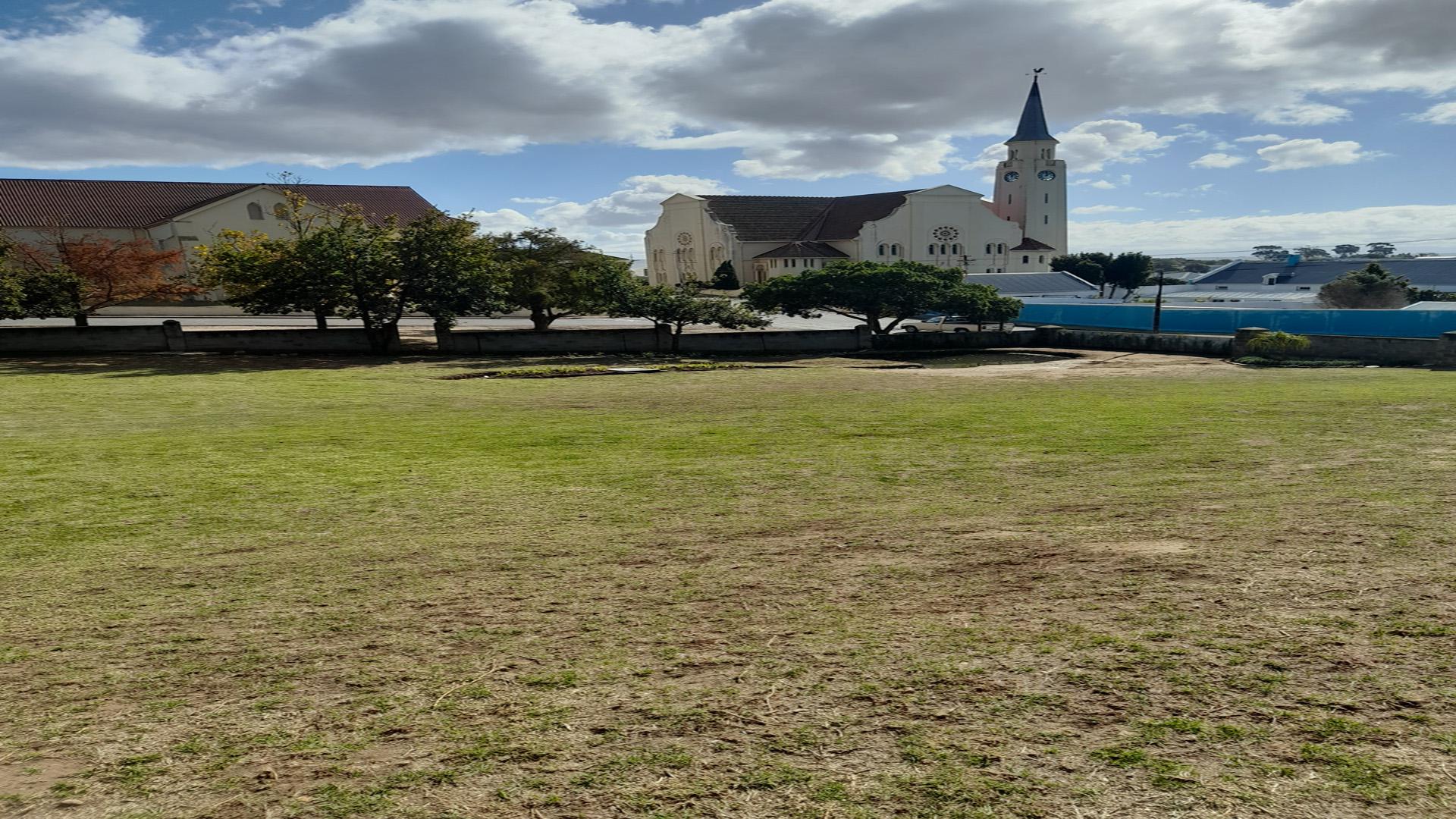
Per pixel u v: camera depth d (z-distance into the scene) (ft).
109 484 25.90
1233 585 11.25
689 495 23.47
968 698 8.11
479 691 9.02
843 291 130.41
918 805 6.25
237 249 108.17
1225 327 119.65
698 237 294.66
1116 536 15.38
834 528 18.17
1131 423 39.96
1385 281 179.22
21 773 7.53
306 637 11.35
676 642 10.38
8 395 54.80
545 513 21.12
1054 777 6.56
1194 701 7.74
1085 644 9.36
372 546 17.69
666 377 78.64
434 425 42.27
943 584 12.56
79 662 10.66
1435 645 8.65
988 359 110.52
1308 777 6.35
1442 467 23.36
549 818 6.37
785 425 41.42
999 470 27.09
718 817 6.24
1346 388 58.49
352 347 99.30
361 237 99.14
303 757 7.62
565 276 126.93
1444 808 5.84
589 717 8.16
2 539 18.89
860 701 8.20
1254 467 25.41
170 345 90.38
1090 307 142.31
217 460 30.55
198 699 9.19
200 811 6.72
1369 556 12.39
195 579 15.17
